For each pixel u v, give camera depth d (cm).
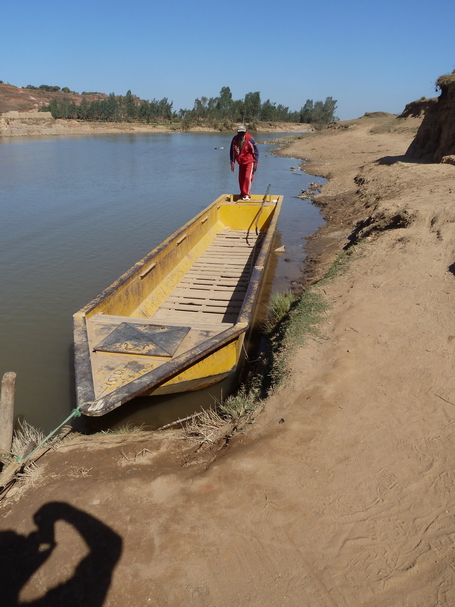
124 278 580
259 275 621
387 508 288
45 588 248
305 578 246
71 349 615
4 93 12212
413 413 379
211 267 851
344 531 274
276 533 275
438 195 1097
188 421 455
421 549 258
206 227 1016
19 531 286
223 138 6241
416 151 1878
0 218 1381
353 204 1470
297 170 2592
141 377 389
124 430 430
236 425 400
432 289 627
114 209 1523
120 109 9875
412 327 525
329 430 365
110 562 261
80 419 465
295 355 489
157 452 369
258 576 249
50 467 351
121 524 287
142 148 4269
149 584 247
